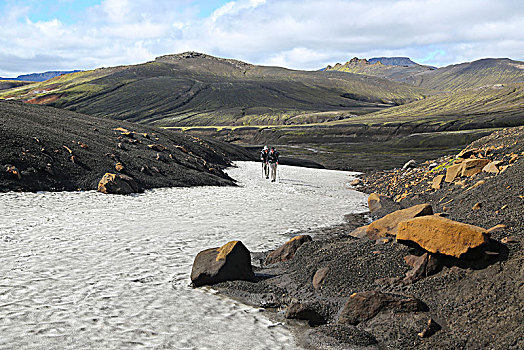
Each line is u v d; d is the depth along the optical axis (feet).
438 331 19.65
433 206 50.78
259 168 135.33
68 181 65.36
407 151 239.50
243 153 179.11
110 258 31.81
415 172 88.48
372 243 28.30
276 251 33.37
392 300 21.44
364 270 25.59
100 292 24.49
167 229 43.32
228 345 19.03
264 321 22.17
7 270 27.40
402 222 24.64
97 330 19.48
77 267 29.07
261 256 34.83
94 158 74.84
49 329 19.27
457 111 459.32
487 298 20.15
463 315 19.97
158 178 78.02
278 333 20.80
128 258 32.07
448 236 22.70
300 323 22.11
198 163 99.14
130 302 23.27
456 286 21.77
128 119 560.61
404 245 25.86
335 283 25.34
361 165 171.12
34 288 24.43
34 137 71.82
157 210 54.80
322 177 119.65
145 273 28.71
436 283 22.54
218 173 99.55
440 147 256.11
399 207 55.93
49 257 31.04
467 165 57.93
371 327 20.93
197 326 20.84
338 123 422.41
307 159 196.24
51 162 67.36
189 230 43.37
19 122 78.54
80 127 94.68
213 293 25.89
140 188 70.13
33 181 61.52
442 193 55.52
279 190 85.05
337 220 52.90
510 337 17.70
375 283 24.40
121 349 17.84
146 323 20.66
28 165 63.77
